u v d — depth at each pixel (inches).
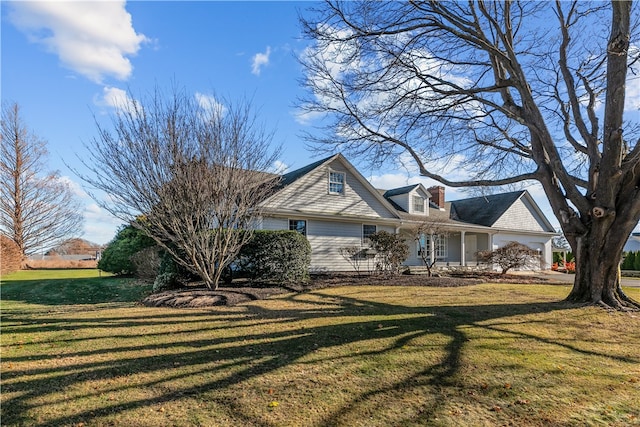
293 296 372.5
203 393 141.3
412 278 549.0
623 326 262.2
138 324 250.8
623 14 299.0
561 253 1274.6
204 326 244.4
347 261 678.5
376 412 127.9
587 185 364.5
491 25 377.1
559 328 251.8
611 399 142.4
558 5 365.4
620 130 303.1
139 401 134.0
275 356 184.2
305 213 618.5
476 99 400.5
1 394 138.7
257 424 118.8
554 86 438.0
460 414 127.3
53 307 343.3
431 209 971.3
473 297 379.2
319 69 418.9
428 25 369.1
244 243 406.9
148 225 375.9
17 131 1086.4
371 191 728.3
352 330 234.4
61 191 1168.2
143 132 350.9
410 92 411.8
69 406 129.6
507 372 167.0
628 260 1151.6
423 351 193.6
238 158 374.6
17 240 1084.5
